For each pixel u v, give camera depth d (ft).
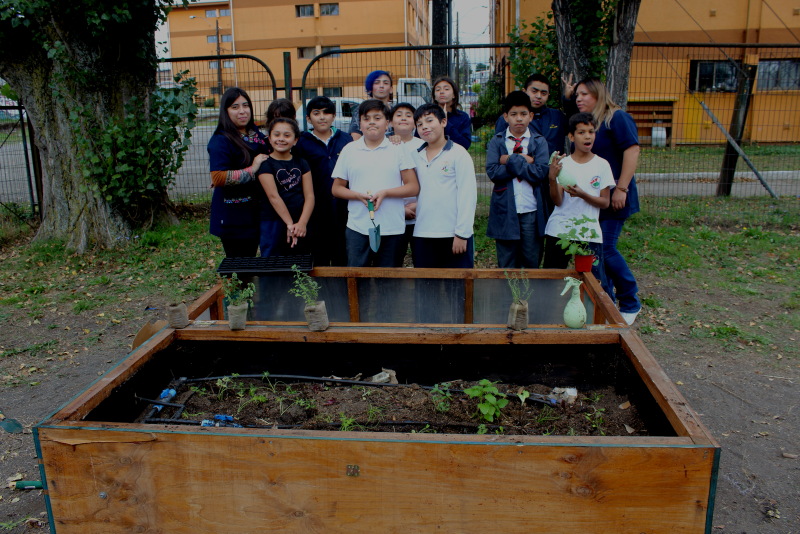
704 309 18.78
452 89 17.44
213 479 6.67
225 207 15.11
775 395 13.51
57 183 26.35
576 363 9.81
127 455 6.69
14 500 10.17
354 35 102.89
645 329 17.26
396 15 101.55
